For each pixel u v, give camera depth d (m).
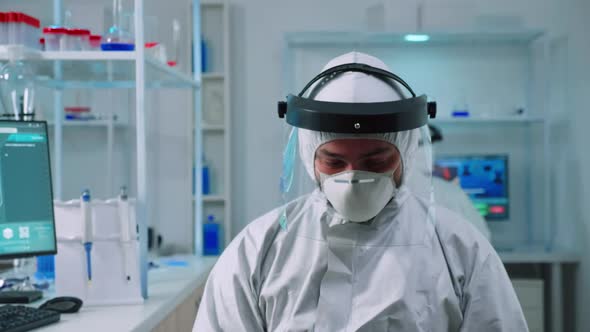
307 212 1.12
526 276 4.04
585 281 3.60
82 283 1.77
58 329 1.49
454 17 3.75
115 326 1.52
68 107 3.84
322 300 1.05
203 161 3.93
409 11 3.82
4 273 2.08
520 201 4.03
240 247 1.13
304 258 1.09
